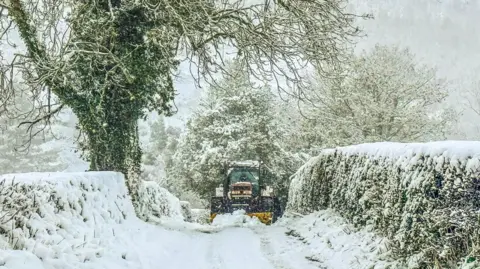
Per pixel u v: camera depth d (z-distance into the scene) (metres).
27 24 11.47
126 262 7.18
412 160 6.43
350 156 10.41
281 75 12.62
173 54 13.28
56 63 10.70
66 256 5.96
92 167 12.41
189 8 11.36
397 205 6.88
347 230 9.02
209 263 8.01
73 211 7.47
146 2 11.08
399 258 6.31
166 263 8.05
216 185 30.64
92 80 11.70
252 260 8.27
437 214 5.33
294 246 9.80
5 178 6.91
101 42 11.68
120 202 10.23
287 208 21.81
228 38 12.66
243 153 30.52
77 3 11.98
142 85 12.36
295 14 11.92
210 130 31.56
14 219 5.88
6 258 4.90
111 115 12.15
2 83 12.28
